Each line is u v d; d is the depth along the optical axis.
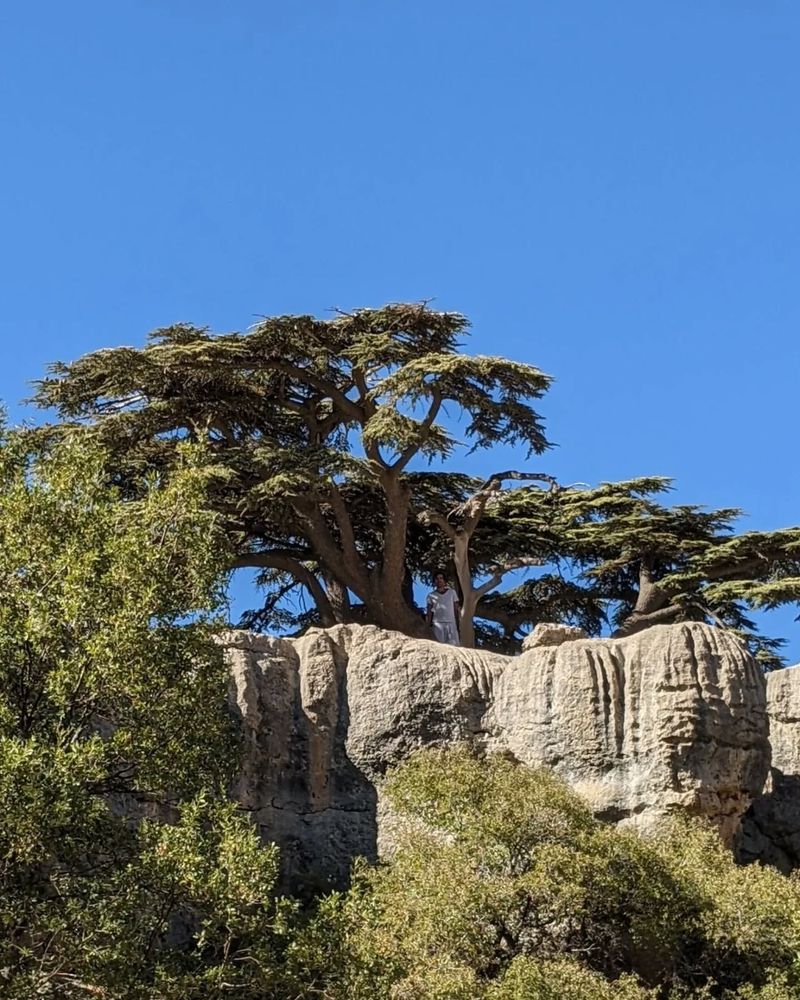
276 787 40.56
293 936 31.12
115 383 53.50
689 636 40.59
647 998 34.25
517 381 53.31
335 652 42.00
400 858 36.22
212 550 34.44
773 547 58.34
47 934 29.84
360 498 57.78
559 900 34.75
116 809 36.34
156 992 29.44
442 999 32.31
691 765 39.78
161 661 32.56
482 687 41.41
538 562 53.69
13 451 34.81
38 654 32.00
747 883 36.50
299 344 54.72
